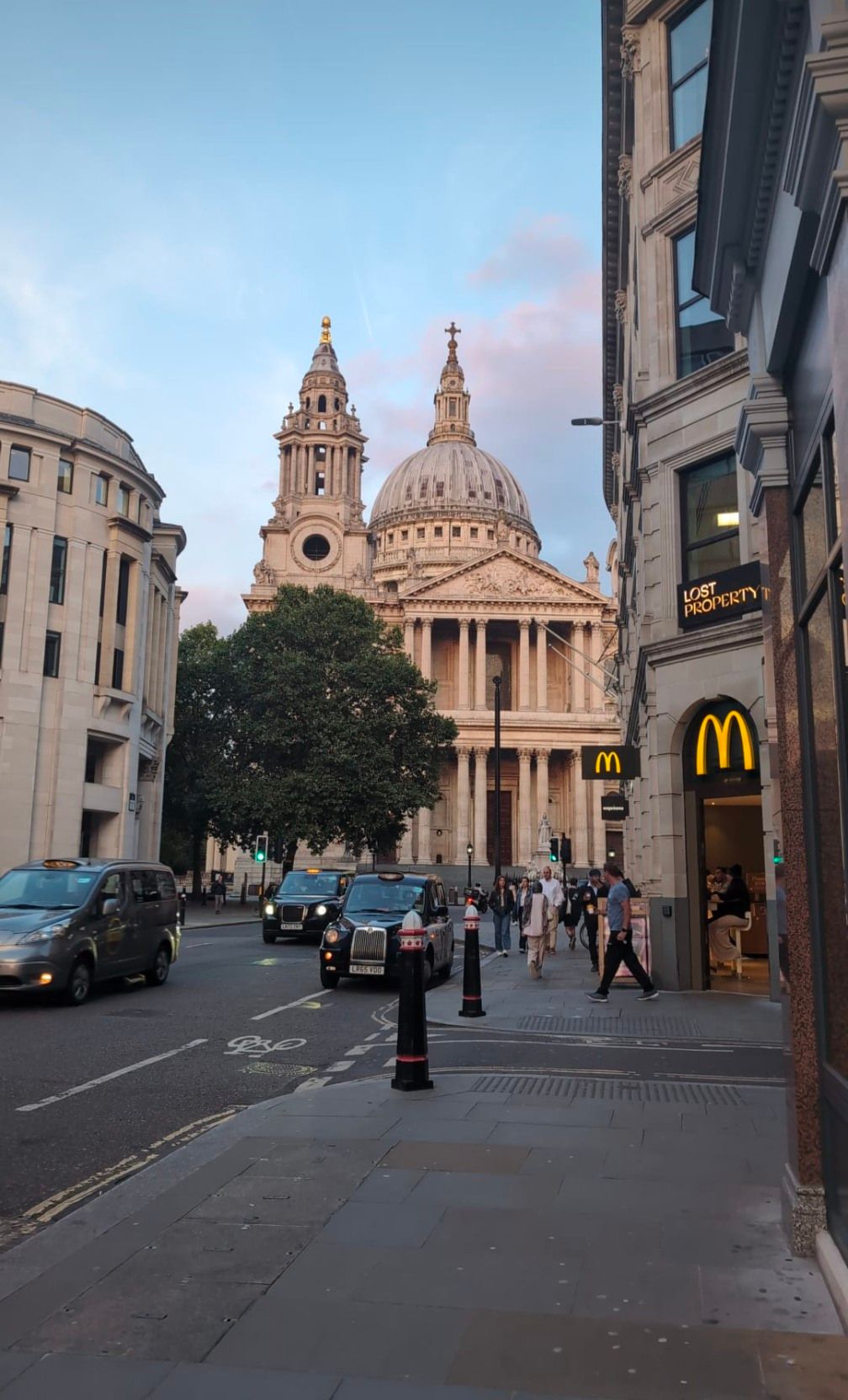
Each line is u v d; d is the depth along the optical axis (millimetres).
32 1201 6504
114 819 43719
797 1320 4418
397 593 101375
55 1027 13383
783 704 5742
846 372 4020
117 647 44188
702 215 6543
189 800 56812
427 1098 9000
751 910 21031
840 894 4852
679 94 20703
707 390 18656
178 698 58031
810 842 5453
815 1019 5336
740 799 18312
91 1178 7020
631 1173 6641
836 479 4500
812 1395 3787
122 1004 15906
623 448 32000
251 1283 4844
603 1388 3844
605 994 16734
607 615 95750
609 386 37906
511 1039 13109
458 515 130375
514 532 133875
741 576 17281
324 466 99438
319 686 53688
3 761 39031
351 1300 4648
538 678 95000
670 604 19188
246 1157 7035
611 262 30266
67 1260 5164
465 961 15273
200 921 42938
